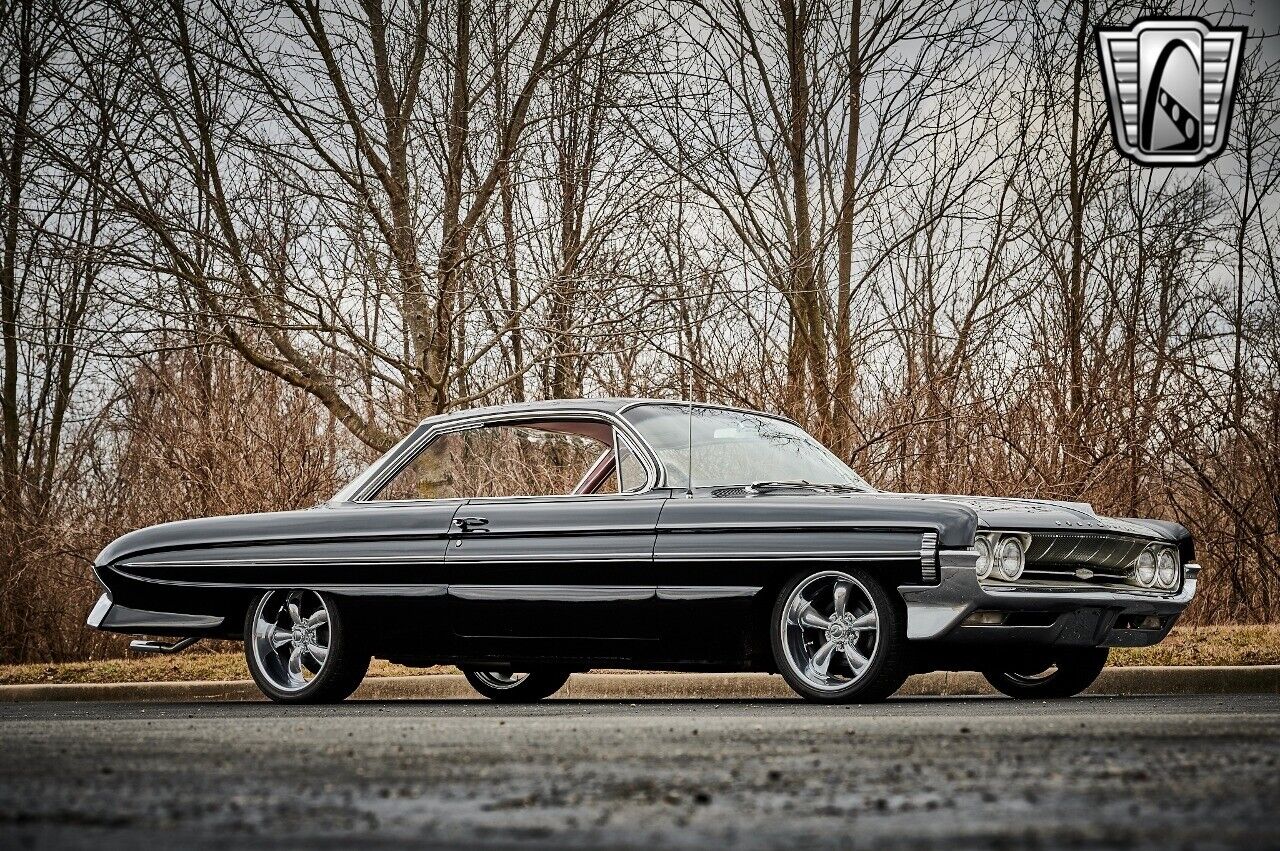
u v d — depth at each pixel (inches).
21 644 609.0
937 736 163.8
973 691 342.0
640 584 266.1
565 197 527.5
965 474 514.3
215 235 493.7
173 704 319.3
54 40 496.1
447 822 102.6
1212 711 224.5
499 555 277.9
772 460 289.7
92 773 136.5
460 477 296.5
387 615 288.5
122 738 177.3
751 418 301.1
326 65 498.6
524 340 511.5
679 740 163.5
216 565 305.3
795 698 328.8
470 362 486.0
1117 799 110.0
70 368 679.1
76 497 627.5
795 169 563.2
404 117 508.1
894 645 250.2
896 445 517.3
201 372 595.5
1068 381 524.1
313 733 181.3
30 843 94.1
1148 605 269.3
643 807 109.2
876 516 251.9
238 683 388.8
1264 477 522.9
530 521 277.0
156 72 487.8
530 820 103.2
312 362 552.4
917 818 101.8
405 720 209.5
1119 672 332.8
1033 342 532.1
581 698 348.8
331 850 90.7
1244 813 102.1
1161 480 521.7
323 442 566.9
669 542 264.5
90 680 429.4
